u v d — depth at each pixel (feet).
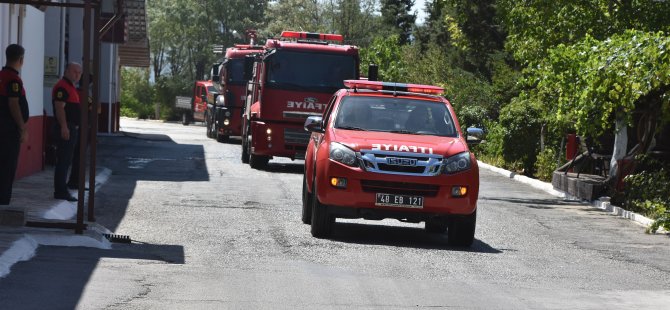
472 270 55.47
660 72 87.81
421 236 71.20
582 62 99.60
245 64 134.72
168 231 65.67
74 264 48.29
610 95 92.32
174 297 41.65
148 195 88.38
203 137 216.74
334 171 65.16
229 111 191.42
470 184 65.62
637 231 81.82
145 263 50.75
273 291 44.68
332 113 70.95
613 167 106.11
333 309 41.14
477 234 73.92
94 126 64.13
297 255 57.67
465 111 180.75
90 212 64.23
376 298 44.19
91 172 64.23
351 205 65.05
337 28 385.09
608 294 49.03
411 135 68.90
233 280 47.14
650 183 96.78
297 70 129.08
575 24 114.01
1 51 83.66
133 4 147.13
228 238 63.52
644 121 111.75
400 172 65.16
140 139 185.98
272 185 104.47
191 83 474.49
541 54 118.01
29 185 86.63
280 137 128.16
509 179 136.87
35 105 99.60
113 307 38.63
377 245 64.08
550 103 125.80
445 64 227.61
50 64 116.57
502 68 182.09
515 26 118.01
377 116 70.54
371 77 127.24
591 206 102.63
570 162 120.78
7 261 46.52
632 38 92.32
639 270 59.31
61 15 117.70
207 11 488.02
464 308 42.65
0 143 65.36
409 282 49.57
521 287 50.03
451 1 128.57
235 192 94.73
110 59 196.13
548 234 76.43
